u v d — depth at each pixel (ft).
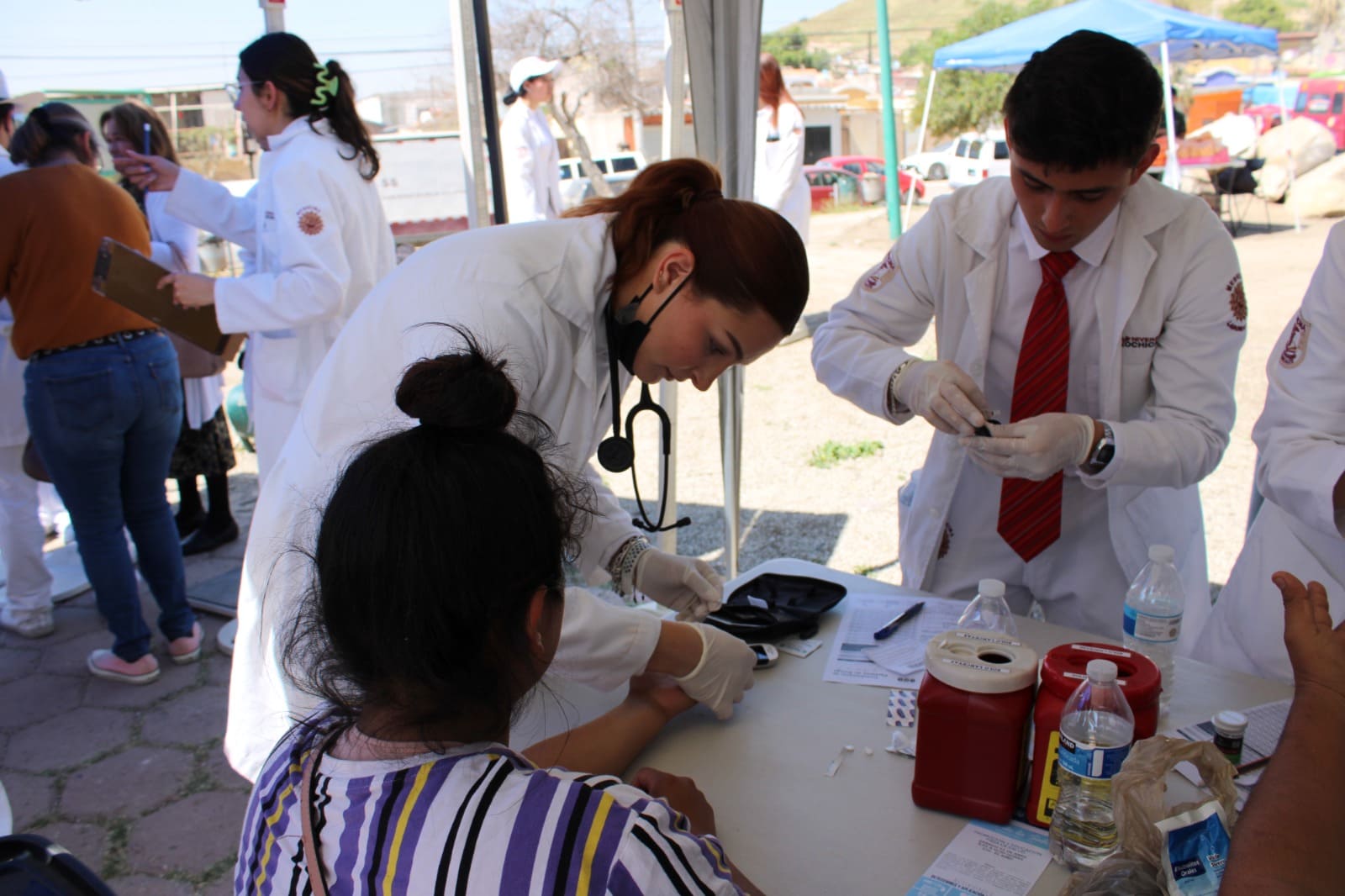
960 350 6.39
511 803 2.57
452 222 25.61
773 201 22.82
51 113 9.86
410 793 2.62
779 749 4.68
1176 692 5.00
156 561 10.94
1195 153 41.11
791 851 3.97
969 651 4.23
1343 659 2.94
